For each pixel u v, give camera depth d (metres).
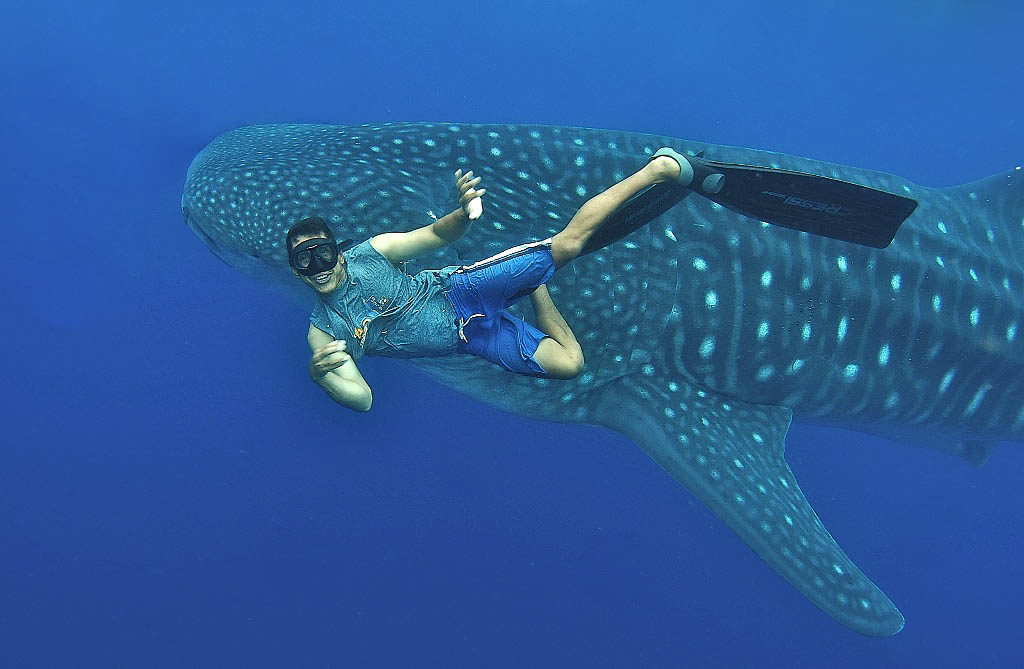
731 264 5.35
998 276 6.19
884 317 5.80
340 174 4.82
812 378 5.75
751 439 5.48
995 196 6.39
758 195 3.54
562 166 5.21
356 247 3.19
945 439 6.82
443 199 4.87
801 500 5.21
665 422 5.21
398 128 5.34
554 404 5.35
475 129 5.31
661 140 5.59
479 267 3.32
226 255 5.03
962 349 6.10
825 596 4.70
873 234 3.70
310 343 3.17
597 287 5.01
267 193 4.78
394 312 3.16
